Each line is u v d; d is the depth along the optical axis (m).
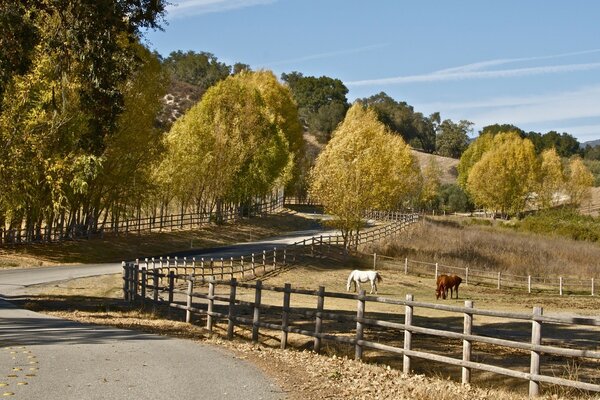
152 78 41.81
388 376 11.95
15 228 43.53
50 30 21.19
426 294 37.19
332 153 49.62
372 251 50.28
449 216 104.06
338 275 40.22
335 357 13.54
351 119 60.47
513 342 10.55
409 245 54.34
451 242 56.75
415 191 98.75
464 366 11.30
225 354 13.48
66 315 19.91
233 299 16.80
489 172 92.00
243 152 63.44
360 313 13.26
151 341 14.73
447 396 10.12
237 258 41.47
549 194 95.31
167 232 57.50
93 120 21.34
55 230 44.59
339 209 47.81
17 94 32.06
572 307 34.22
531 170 91.50
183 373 10.76
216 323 19.53
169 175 54.41
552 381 10.11
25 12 19.30
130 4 20.19
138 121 41.62
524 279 46.66
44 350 12.44
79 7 19.20
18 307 21.53
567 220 81.62
